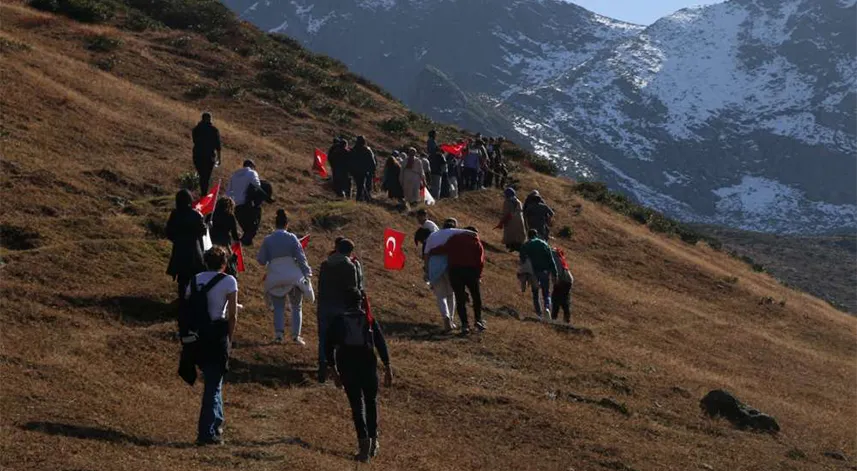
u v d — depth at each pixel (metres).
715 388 22.05
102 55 44.12
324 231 27.81
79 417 12.85
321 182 34.81
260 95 46.62
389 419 15.47
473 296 21.30
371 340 13.09
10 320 16.50
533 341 21.73
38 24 45.44
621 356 23.03
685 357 26.91
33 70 36.22
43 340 15.88
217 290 12.84
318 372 16.62
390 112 53.31
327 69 60.34
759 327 36.69
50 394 13.54
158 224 24.34
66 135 30.91
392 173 34.12
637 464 15.38
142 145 32.62
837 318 44.47
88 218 23.53
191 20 55.97
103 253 20.81
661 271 40.59
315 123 45.34
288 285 17.95
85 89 36.69
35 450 11.31
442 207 36.62
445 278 21.23
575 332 23.89
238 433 13.43
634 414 18.30
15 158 27.34
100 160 29.75
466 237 21.11
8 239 21.61
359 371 12.97
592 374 20.28
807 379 28.58
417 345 19.80
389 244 21.72
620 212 51.00
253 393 15.84
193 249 16.92
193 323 12.77
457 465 13.88
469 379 18.17
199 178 27.72
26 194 24.86
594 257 39.91
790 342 35.56
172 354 16.53
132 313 18.38
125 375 15.25
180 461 11.76
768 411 21.31
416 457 13.81
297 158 37.97
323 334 15.59
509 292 27.66
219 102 43.94
